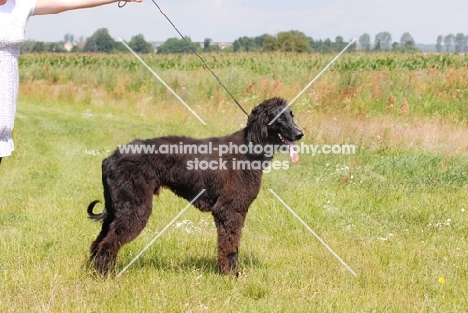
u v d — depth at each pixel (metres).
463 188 10.10
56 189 10.36
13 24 5.08
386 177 10.80
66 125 17.50
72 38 60.72
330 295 5.63
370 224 8.45
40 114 19.58
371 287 5.97
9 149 5.30
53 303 5.33
